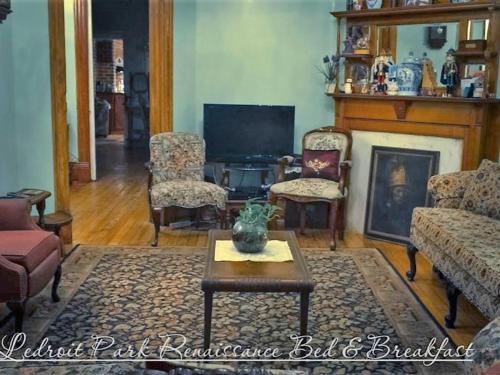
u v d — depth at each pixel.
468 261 3.02
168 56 5.56
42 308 3.40
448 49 4.69
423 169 4.81
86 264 4.22
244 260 2.97
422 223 3.82
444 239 3.39
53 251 3.34
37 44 4.42
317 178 5.13
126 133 11.93
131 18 11.69
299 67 5.72
